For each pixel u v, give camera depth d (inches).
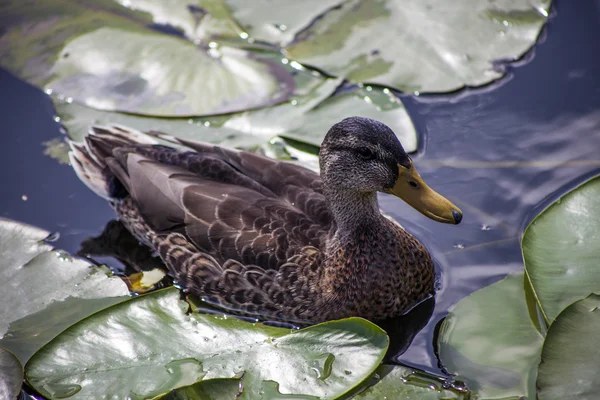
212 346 351.9
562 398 301.9
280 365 339.9
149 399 324.2
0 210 464.4
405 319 392.8
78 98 498.9
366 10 548.1
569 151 462.3
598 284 354.3
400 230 400.5
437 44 517.7
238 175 426.3
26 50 526.9
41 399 336.8
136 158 441.4
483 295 378.0
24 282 389.7
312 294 387.2
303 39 534.6
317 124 481.1
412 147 463.8
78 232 454.9
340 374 333.7
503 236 420.8
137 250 447.8
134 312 367.2
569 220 386.9
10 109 517.3
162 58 518.9
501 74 502.9
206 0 569.6
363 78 502.9
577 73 506.3
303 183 422.6
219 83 506.3
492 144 472.4
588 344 318.3
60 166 489.7
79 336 352.2
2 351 346.0
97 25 542.3
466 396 325.4
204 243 406.0
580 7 546.9
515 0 544.1
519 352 343.3
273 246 389.7
